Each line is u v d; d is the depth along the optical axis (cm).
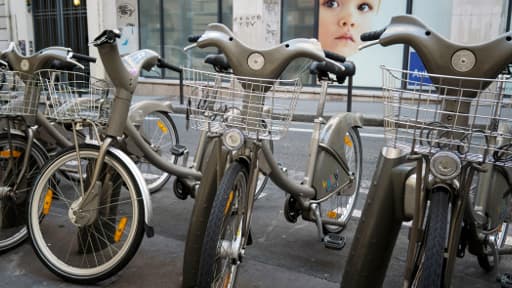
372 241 217
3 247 301
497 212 265
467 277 291
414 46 197
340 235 342
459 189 193
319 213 316
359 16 1074
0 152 311
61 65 316
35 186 278
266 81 235
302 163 570
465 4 964
